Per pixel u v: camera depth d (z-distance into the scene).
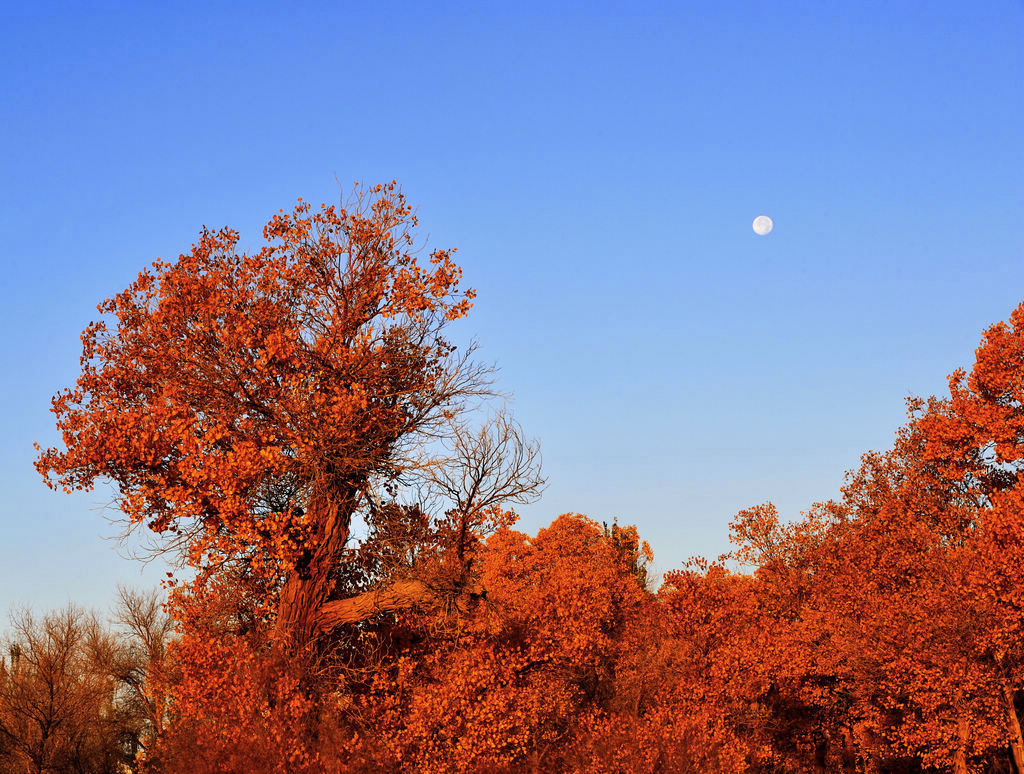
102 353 26.92
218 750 22.94
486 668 25.88
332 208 28.67
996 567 30.20
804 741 41.28
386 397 27.72
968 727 30.38
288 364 26.48
